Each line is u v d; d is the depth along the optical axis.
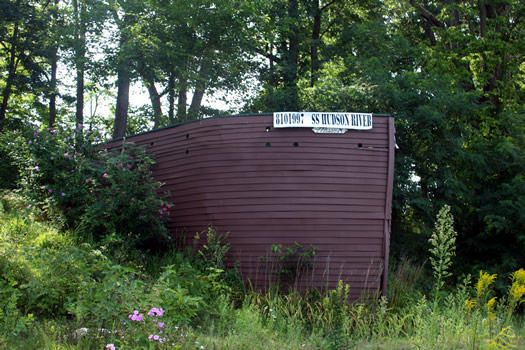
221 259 10.40
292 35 27.56
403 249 15.22
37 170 11.70
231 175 10.68
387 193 10.45
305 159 10.38
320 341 7.36
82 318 6.80
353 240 10.32
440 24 25.06
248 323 7.96
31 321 6.62
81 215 11.28
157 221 11.14
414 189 15.41
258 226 10.43
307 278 10.20
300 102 22.22
